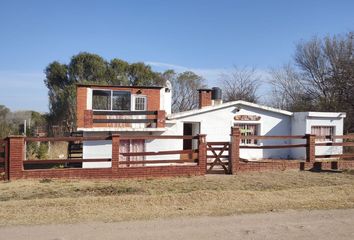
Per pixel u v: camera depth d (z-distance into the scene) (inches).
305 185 603.8
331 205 433.4
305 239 304.0
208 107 959.6
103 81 1964.8
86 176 636.7
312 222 356.5
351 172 745.6
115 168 649.0
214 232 319.6
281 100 1786.4
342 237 310.2
